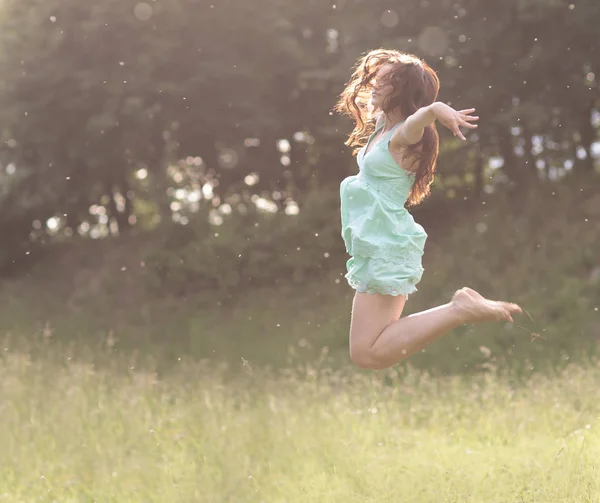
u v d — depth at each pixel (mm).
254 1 15633
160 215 18031
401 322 4281
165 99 15953
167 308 15820
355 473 5504
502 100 15484
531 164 17328
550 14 14242
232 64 15773
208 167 18719
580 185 16312
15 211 18875
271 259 16219
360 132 4902
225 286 16109
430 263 15289
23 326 15445
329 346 12797
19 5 16672
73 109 16453
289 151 18734
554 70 14852
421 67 4461
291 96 17047
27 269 20625
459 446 6391
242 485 5234
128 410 6957
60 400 7180
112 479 5504
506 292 13773
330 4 16438
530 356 11414
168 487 5277
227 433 6273
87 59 16078
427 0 15430
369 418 7188
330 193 16922
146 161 18391
